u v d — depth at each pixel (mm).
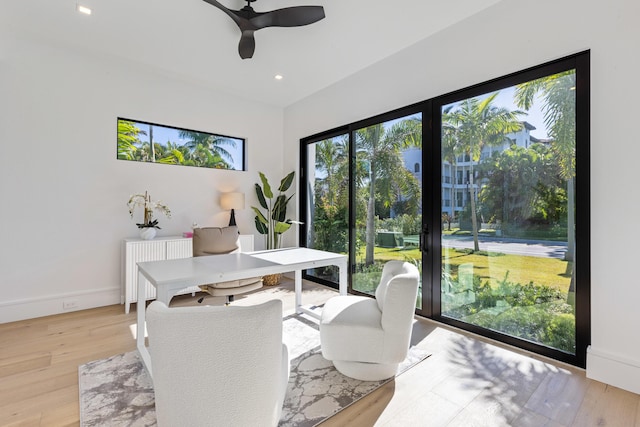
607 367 1889
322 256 2822
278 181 4914
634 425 1537
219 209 4270
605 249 1923
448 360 2193
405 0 2387
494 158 2520
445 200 2852
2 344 2439
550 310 2225
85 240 3297
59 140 3145
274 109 4863
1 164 2873
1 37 2854
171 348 1024
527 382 1916
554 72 2168
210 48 3125
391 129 3330
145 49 3156
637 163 1807
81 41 3008
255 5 2445
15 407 1676
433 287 2947
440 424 1550
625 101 1844
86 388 1835
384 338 1883
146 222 3576
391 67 3270
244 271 2188
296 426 1529
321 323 2055
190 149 4113
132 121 3662
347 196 3973
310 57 3303
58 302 3145
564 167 2150
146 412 1617
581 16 2018
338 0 2381
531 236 2318
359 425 1546
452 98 2766
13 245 2938
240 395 1065
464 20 2643
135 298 3258
